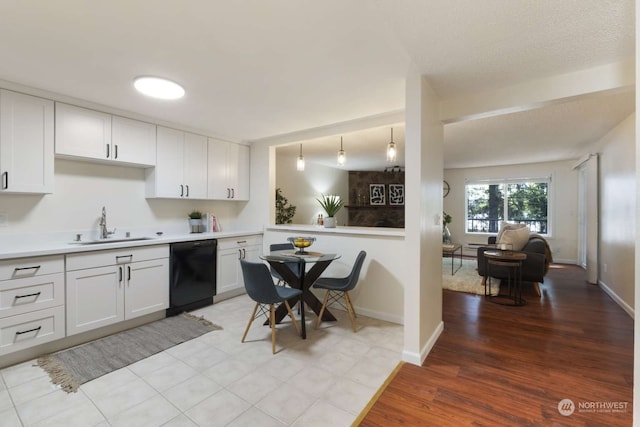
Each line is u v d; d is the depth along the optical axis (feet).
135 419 5.56
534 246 14.02
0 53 6.39
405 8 4.85
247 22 5.31
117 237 10.91
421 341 7.65
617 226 12.70
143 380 6.80
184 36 5.76
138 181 11.63
